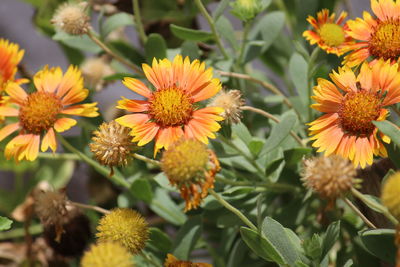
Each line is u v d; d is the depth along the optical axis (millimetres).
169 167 723
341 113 764
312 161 725
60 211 825
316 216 877
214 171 730
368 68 766
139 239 765
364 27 796
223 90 816
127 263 705
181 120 763
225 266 869
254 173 859
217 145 824
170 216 867
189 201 729
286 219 845
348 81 771
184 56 840
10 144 787
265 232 750
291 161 808
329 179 702
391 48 781
